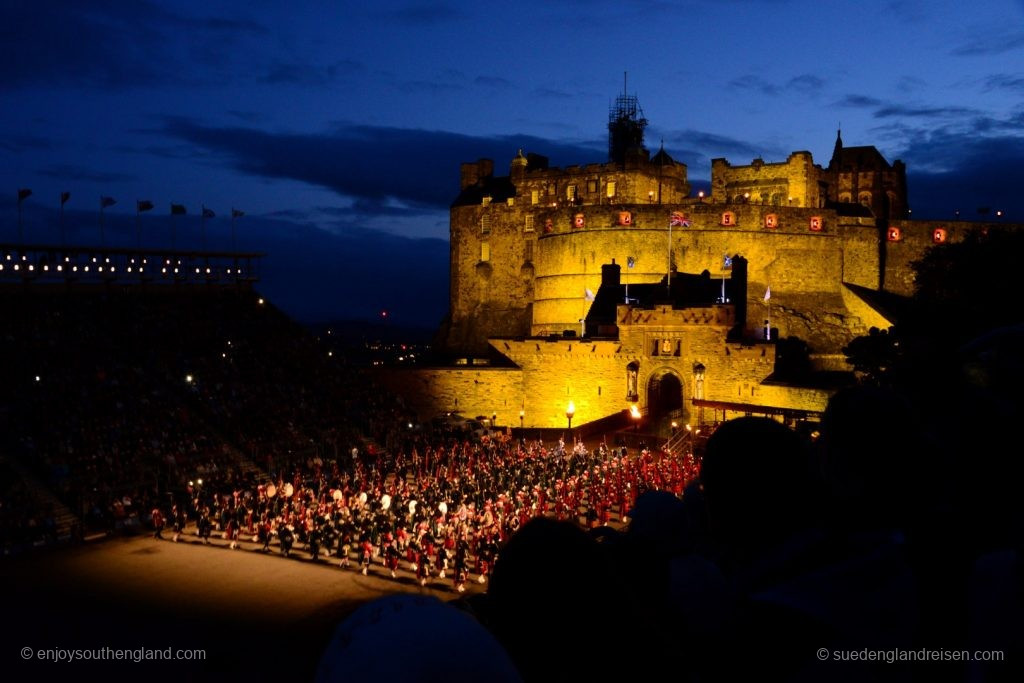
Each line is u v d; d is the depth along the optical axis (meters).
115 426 64.69
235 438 71.75
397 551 48.31
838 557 5.56
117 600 42.34
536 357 100.31
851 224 112.06
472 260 129.12
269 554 51.44
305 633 38.56
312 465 70.44
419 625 3.83
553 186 123.69
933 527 6.16
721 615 5.92
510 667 3.84
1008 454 6.84
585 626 4.17
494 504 55.72
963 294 65.44
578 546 4.41
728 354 92.88
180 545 52.69
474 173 136.62
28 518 51.25
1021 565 5.81
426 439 84.75
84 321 78.25
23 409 62.25
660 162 126.50
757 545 5.78
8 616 39.41
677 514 7.93
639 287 106.75
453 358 127.69
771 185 120.56
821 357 103.56
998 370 7.29
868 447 6.03
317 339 99.19
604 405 97.88
